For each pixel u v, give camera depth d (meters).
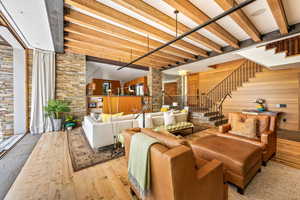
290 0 2.09
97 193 1.58
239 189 1.54
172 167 0.89
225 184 1.37
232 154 1.67
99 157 2.48
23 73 4.07
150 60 5.58
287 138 3.47
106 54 4.86
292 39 3.13
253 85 5.01
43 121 4.15
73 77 4.77
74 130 4.30
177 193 0.92
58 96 4.51
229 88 5.94
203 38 3.45
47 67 4.25
